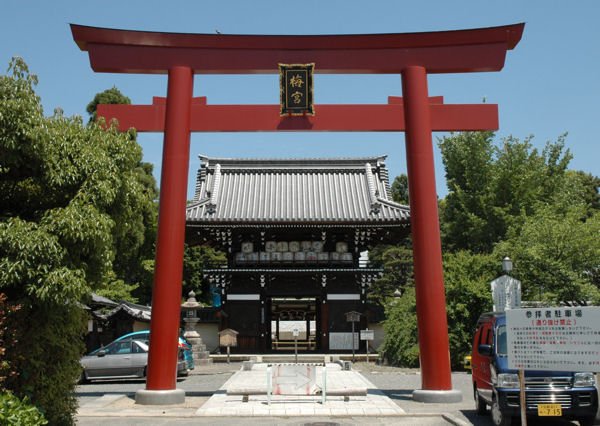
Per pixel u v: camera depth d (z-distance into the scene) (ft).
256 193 111.55
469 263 77.77
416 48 51.03
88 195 28.84
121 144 32.22
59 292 26.30
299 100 50.03
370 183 110.11
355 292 102.01
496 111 51.24
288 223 98.58
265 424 36.50
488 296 72.74
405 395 49.60
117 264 128.47
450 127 51.16
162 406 43.52
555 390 32.09
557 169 127.44
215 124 50.67
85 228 27.55
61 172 28.78
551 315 25.95
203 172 117.39
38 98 29.27
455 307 74.84
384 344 89.76
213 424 36.50
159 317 45.65
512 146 126.72
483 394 37.60
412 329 82.64
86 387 61.11
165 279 46.19
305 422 37.27
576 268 67.41
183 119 49.32
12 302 26.81
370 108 51.55
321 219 98.07
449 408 42.42
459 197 127.95
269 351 101.86
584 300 66.49
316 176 116.88
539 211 80.94
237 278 102.99
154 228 129.18
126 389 58.49
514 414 32.12
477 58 50.75
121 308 91.91
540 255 66.90
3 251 26.05
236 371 78.69
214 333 106.42
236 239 104.88
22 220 27.66
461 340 74.28
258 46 50.83
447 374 45.75
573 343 25.25
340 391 45.09
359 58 51.06
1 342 25.53
